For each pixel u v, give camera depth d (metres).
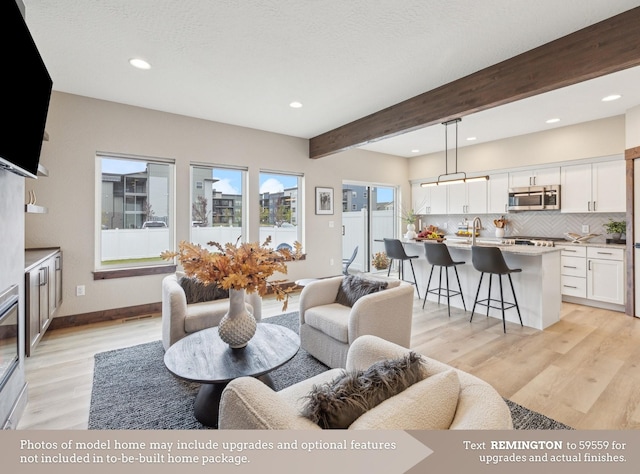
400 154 6.85
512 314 3.78
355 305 2.35
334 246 5.87
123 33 2.39
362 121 4.33
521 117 4.40
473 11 2.15
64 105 3.51
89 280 3.70
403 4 2.08
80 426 1.86
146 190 4.12
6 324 1.78
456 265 4.22
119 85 3.32
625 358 2.75
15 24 1.39
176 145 4.20
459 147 6.18
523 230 5.59
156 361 2.72
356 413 0.87
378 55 2.70
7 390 1.75
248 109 4.01
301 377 2.45
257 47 2.59
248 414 0.90
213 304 2.98
